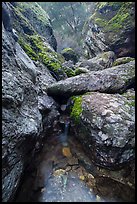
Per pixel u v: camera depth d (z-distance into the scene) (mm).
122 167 6371
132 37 15438
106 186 5910
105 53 15398
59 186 5934
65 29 34469
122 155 6172
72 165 6707
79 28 33219
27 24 13406
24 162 5547
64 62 14641
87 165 6676
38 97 7797
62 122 8336
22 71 6609
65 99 9000
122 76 8938
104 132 6383
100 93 8000
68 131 8062
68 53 20250
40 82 8914
